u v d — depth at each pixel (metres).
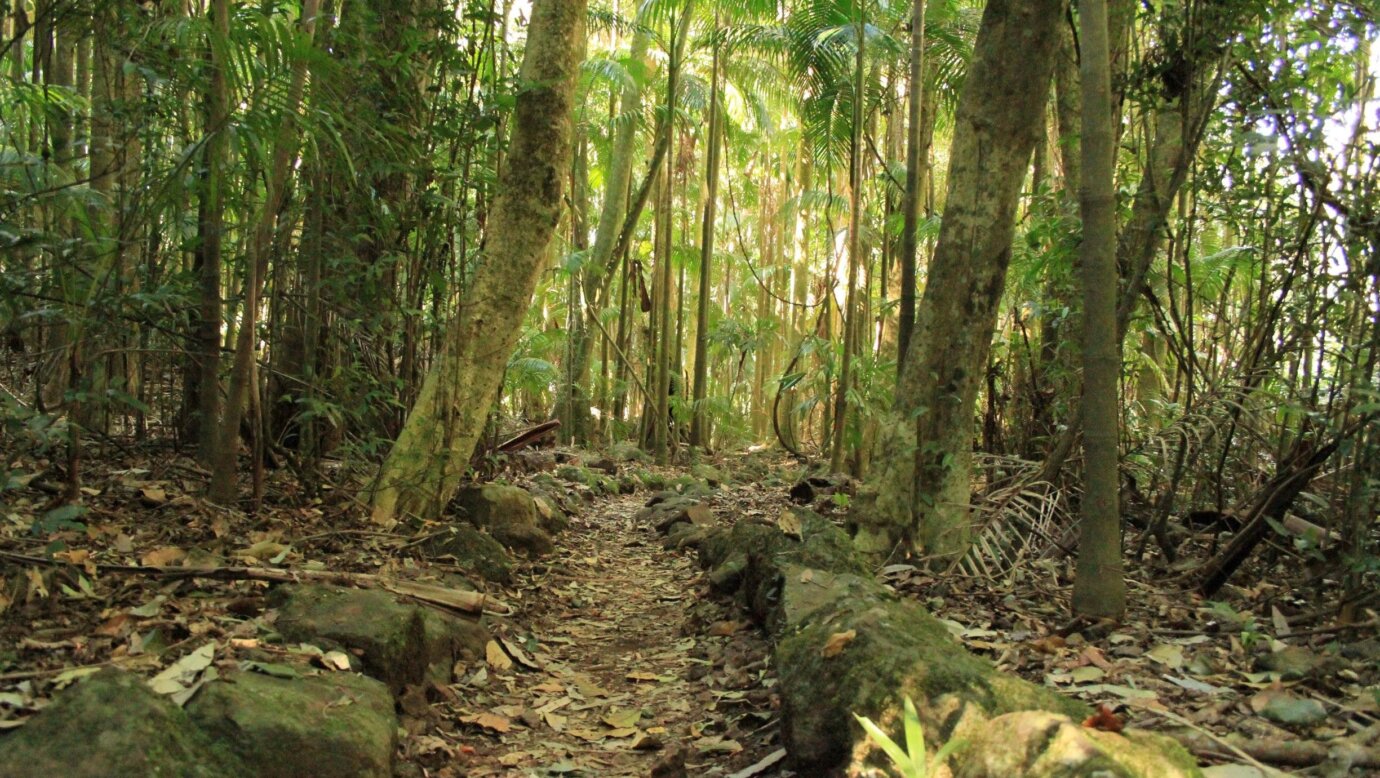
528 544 5.87
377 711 2.64
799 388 14.60
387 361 5.78
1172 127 5.05
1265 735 2.35
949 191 4.48
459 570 4.68
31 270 3.63
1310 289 3.87
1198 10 4.02
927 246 10.65
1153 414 5.40
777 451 15.20
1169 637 3.31
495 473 7.40
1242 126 3.87
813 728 2.51
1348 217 3.58
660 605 5.23
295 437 5.64
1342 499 3.71
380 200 5.08
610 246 13.48
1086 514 3.44
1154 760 1.80
